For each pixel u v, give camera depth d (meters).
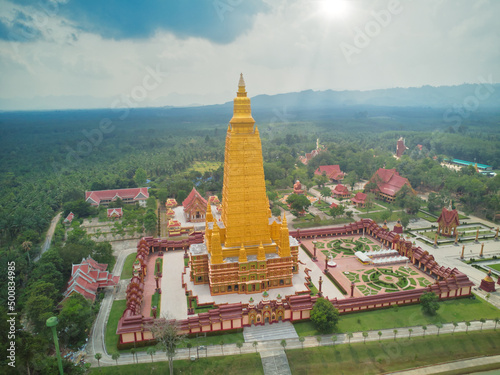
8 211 161.25
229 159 99.88
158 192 197.12
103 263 120.88
